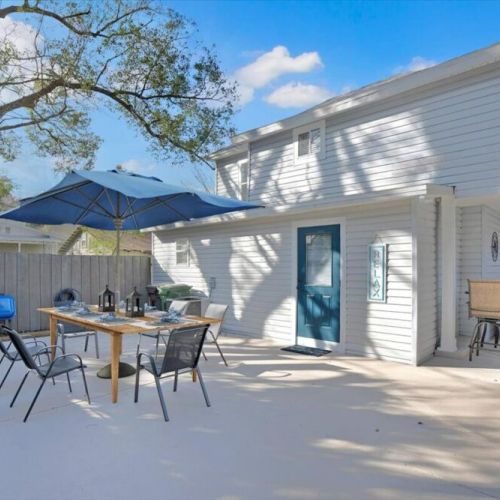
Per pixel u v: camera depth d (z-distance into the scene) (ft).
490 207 25.76
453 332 19.56
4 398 13.41
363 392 14.32
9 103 29.50
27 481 8.43
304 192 27.55
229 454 9.65
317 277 21.88
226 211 19.92
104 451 9.75
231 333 26.55
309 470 8.95
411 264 18.04
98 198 17.98
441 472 8.92
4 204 58.70
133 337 24.81
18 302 25.63
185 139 35.17
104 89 31.78
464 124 20.08
